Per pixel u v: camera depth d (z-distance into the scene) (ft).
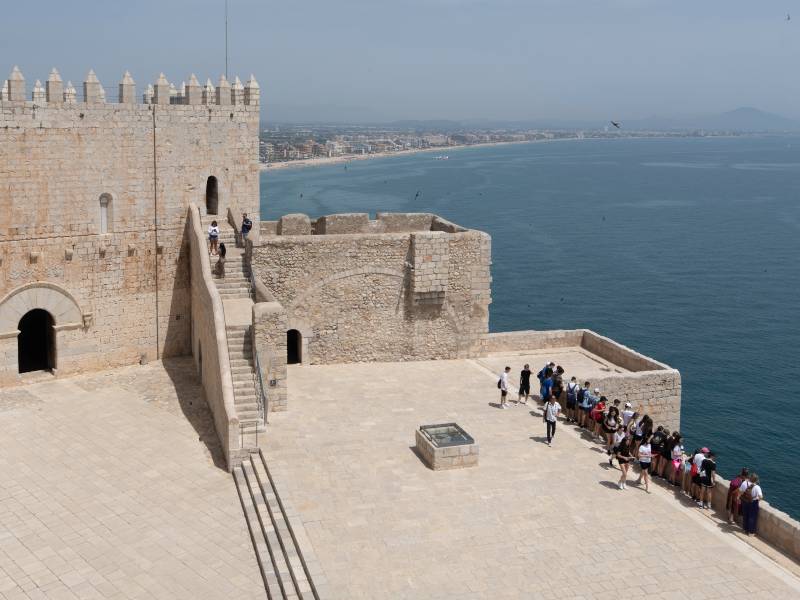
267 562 78.89
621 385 125.39
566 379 132.26
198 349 128.88
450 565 76.59
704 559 79.36
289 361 140.97
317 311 136.15
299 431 107.34
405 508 87.15
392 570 75.36
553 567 76.89
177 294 137.80
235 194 140.87
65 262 124.57
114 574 77.77
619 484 94.38
